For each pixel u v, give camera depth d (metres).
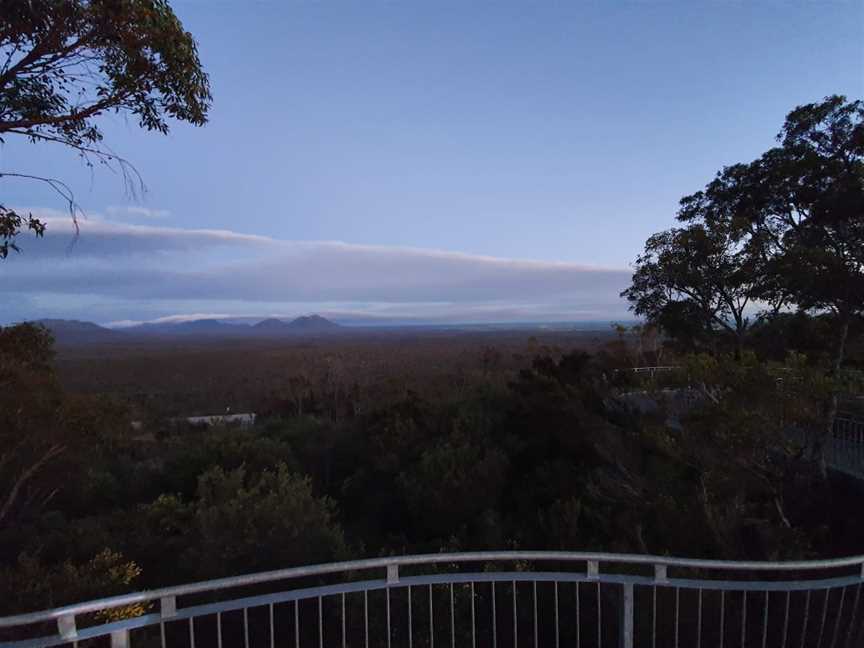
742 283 13.59
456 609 7.00
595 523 9.29
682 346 16.34
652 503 8.44
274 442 17.92
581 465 12.41
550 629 6.90
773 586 3.77
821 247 12.39
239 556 8.29
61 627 2.58
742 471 7.61
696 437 7.74
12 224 5.17
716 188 15.77
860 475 8.54
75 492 16.31
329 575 8.00
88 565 7.80
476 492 12.34
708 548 7.52
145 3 4.48
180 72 4.98
